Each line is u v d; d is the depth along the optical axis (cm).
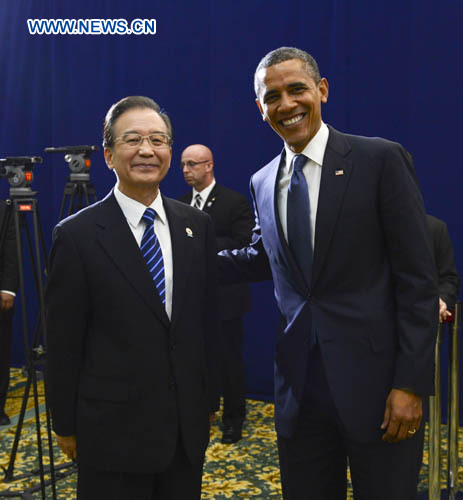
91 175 475
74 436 165
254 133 425
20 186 290
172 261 167
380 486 168
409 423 160
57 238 160
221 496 279
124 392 156
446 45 375
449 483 249
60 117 484
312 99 167
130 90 461
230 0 425
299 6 409
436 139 380
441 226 292
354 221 165
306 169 174
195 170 371
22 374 486
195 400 166
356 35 394
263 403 421
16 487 290
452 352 243
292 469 183
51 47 483
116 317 157
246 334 437
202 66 440
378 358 165
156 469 157
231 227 366
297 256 173
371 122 394
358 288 167
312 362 174
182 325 164
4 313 385
